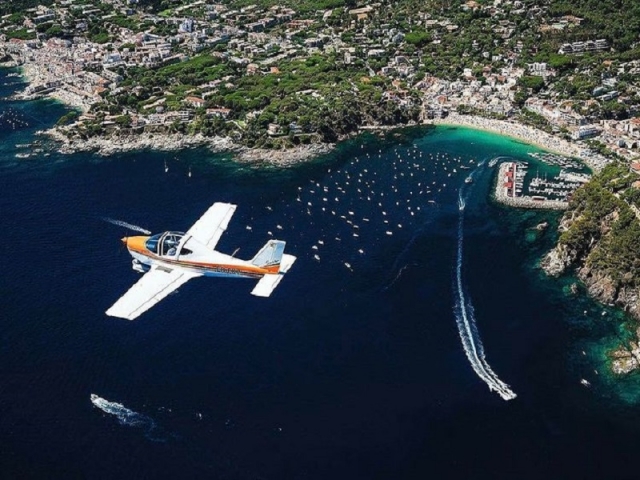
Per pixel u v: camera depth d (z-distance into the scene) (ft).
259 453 565.12
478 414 606.14
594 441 582.35
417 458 562.66
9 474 541.75
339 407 611.47
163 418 597.11
